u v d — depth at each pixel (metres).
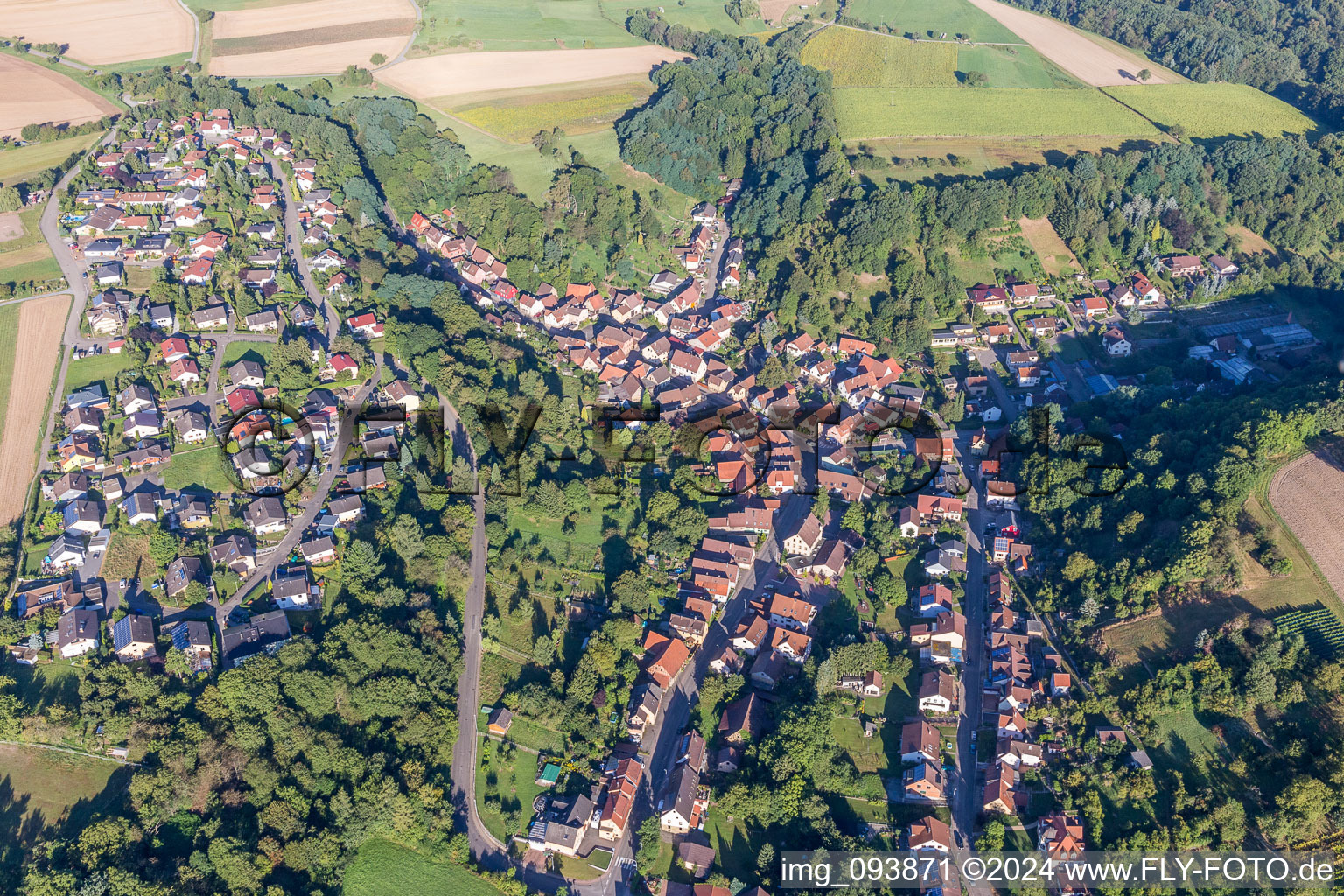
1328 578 179.75
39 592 185.25
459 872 153.75
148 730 158.75
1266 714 164.12
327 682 167.00
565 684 180.62
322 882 149.38
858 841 158.25
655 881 154.75
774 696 183.88
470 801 164.62
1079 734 172.00
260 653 172.25
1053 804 164.50
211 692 164.12
